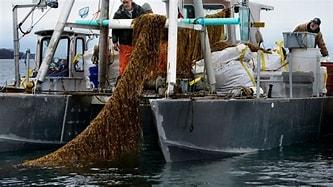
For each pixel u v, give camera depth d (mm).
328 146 11039
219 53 11367
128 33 10867
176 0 8984
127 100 9281
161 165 8617
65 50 14211
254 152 9883
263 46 13984
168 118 8344
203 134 8844
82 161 9008
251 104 9539
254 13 14570
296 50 12172
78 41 14336
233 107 9195
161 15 9805
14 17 12172
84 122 10828
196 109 8641
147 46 9555
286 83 11305
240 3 12250
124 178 7777
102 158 9117
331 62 13742
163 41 9883
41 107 9977
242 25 9906
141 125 10352
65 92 10594
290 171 8445
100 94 10375
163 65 9930
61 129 10367
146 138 10828
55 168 8516
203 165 8633
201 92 10078
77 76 14250
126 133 9266
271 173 8266
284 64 12125
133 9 11156
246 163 8906
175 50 8852
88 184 7441
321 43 13961
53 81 13398
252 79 11109
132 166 8594
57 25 10391
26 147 9992
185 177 7828
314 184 7617
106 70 11422
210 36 11898
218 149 9125
